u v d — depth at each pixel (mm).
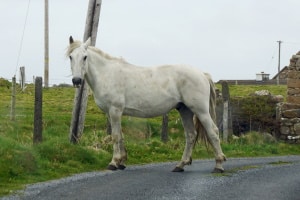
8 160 13375
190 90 14297
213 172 14367
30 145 15875
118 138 14703
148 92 14461
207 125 14336
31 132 21234
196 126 14719
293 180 13367
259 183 12773
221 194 11234
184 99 14383
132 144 18844
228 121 23188
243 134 25000
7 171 12992
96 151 16500
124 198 10648
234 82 63188
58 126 23516
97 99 14664
